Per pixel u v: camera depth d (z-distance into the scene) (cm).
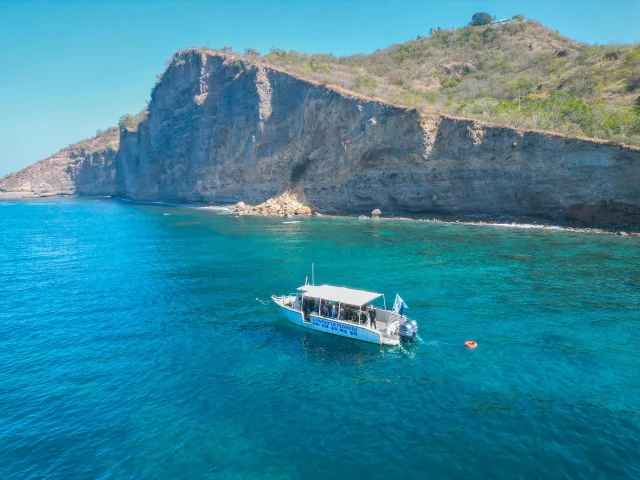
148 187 13050
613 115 5809
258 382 1925
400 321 2350
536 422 1560
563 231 5134
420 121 6519
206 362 2138
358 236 5359
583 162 5231
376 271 3666
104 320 2750
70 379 1992
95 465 1415
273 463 1392
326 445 1474
